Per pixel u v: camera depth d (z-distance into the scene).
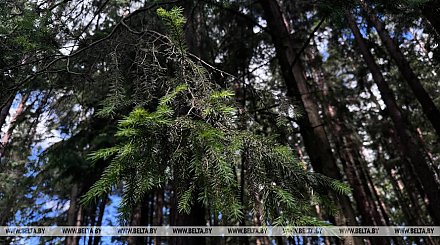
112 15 3.75
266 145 1.13
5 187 9.84
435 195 5.02
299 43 4.54
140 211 7.56
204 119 1.15
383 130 11.11
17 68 2.18
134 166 1.04
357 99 11.11
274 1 4.62
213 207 0.98
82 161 6.25
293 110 1.83
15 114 6.92
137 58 1.96
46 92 3.53
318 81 10.41
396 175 14.98
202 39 5.21
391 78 9.98
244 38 5.66
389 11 2.24
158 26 3.28
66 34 2.51
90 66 2.67
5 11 2.31
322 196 1.17
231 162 1.03
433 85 10.30
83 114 5.59
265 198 1.04
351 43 7.84
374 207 9.65
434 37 2.66
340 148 9.62
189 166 1.03
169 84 1.55
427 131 11.58
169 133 1.06
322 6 2.20
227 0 3.29
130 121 0.94
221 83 2.29
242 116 1.62
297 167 1.14
